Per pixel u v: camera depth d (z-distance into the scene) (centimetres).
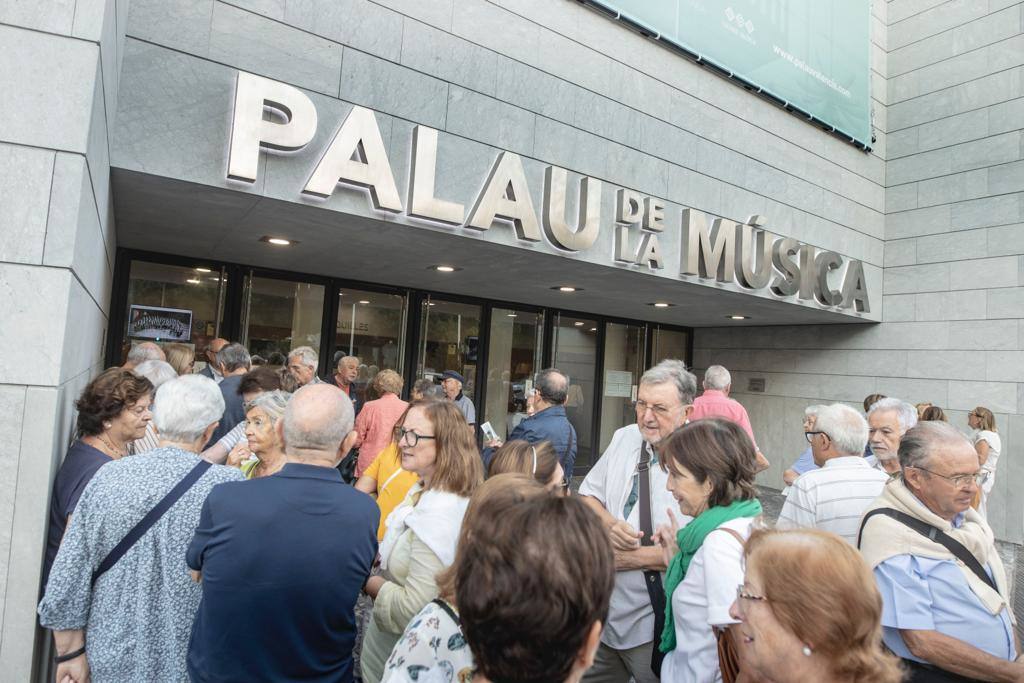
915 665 179
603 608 103
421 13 464
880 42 971
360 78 430
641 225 604
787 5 786
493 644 97
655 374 256
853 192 901
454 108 478
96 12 212
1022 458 802
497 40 508
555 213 528
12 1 201
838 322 967
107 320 530
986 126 866
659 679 227
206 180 366
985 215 856
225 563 156
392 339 789
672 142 643
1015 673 170
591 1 571
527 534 100
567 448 386
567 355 977
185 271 641
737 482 184
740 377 1106
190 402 202
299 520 162
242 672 153
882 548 185
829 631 104
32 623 197
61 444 220
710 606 159
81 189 207
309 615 159
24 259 199
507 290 788
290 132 386
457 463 206
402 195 450
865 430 255
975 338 853
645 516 244
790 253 770
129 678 176
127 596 179
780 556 113
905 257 930
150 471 187
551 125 540
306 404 179
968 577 182
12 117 199
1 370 195
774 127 772
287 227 482
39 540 198
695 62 673
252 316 683
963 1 903
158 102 352
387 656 198
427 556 186
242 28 382
